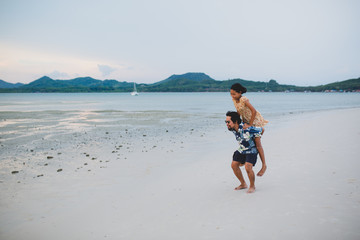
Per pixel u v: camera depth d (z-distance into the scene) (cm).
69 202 518
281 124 1694
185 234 327
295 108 3900
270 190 452
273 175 546
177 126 1875
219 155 867
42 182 662
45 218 444
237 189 482
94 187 609
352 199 372
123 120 2341
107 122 2177
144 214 420
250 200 414
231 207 396
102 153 1009
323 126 1328
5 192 590
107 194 552
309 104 5228
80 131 1644
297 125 1502
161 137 1379
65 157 950
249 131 423
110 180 659
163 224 370
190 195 488
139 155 953
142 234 346
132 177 677
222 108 4316
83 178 688
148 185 593
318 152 720
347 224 300
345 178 473
